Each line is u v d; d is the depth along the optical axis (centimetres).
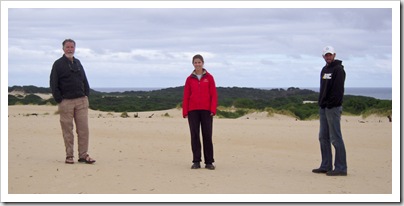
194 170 916
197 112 939
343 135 1438
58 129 1551
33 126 1625
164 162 1012
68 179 806
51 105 3856
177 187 766
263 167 967
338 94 875
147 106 3966
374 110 2505
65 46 946
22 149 1134
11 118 1967
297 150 1199
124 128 1605
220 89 5688
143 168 923
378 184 812
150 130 1559
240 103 3647
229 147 1245
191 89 944
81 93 958
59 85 945
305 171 928
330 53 878
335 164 895
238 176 861
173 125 1716
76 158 1043
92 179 811
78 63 966
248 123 1808
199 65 942
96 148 1192
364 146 1254
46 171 861
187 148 1220
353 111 3050
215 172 898
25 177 813
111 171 879
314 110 3075
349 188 780
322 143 914
